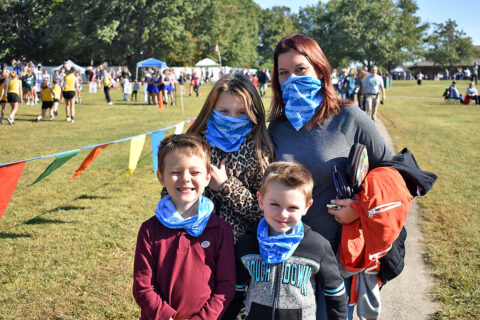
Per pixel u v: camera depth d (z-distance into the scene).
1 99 13.23
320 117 1.91
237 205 1.86
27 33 57.38
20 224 4.79
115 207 5.41
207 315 1.68
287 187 1.67
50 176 7.03
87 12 47.53
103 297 3.27
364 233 1.80
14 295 3.29
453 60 84.94
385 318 3.01
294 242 1.72
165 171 1.72
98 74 37.22
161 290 1.70
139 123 13.61
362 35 62.47
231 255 1.77
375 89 12.97
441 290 3.30
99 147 3.73
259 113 1.97
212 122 1.99
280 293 1.74
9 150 9.09
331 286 1.79
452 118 15.15
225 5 59.06
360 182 1.80
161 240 1.72
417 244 4.18
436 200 5.41
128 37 49.88
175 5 48.66
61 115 15.99
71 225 4.76
